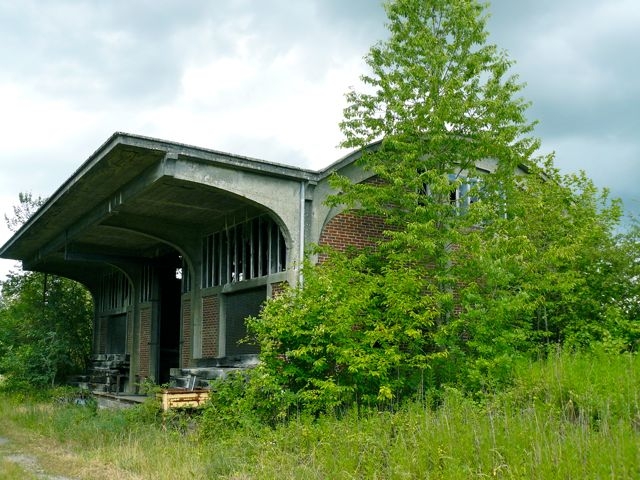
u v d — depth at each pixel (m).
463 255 15.10
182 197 17.00
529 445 8.42
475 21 16.05
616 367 11.62
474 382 13.06
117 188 16.86
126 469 10.69
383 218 16.98
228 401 12.93
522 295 14.36
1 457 11.67
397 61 16.05
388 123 15.99
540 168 17.48
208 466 10.09
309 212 15.68
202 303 19.73
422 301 13.66
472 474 7.92
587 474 7.36
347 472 8.72
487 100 15.25
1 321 28.27
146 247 24.66
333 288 13.09
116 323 28.09
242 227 18.20
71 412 16.92
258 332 13.34
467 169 16.77
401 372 13.87
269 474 9.28
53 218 20.45
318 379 12.65
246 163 14.80
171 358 24.75
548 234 16.47
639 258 16.33
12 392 23.91
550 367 12.12
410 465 8.50
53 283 31.92
